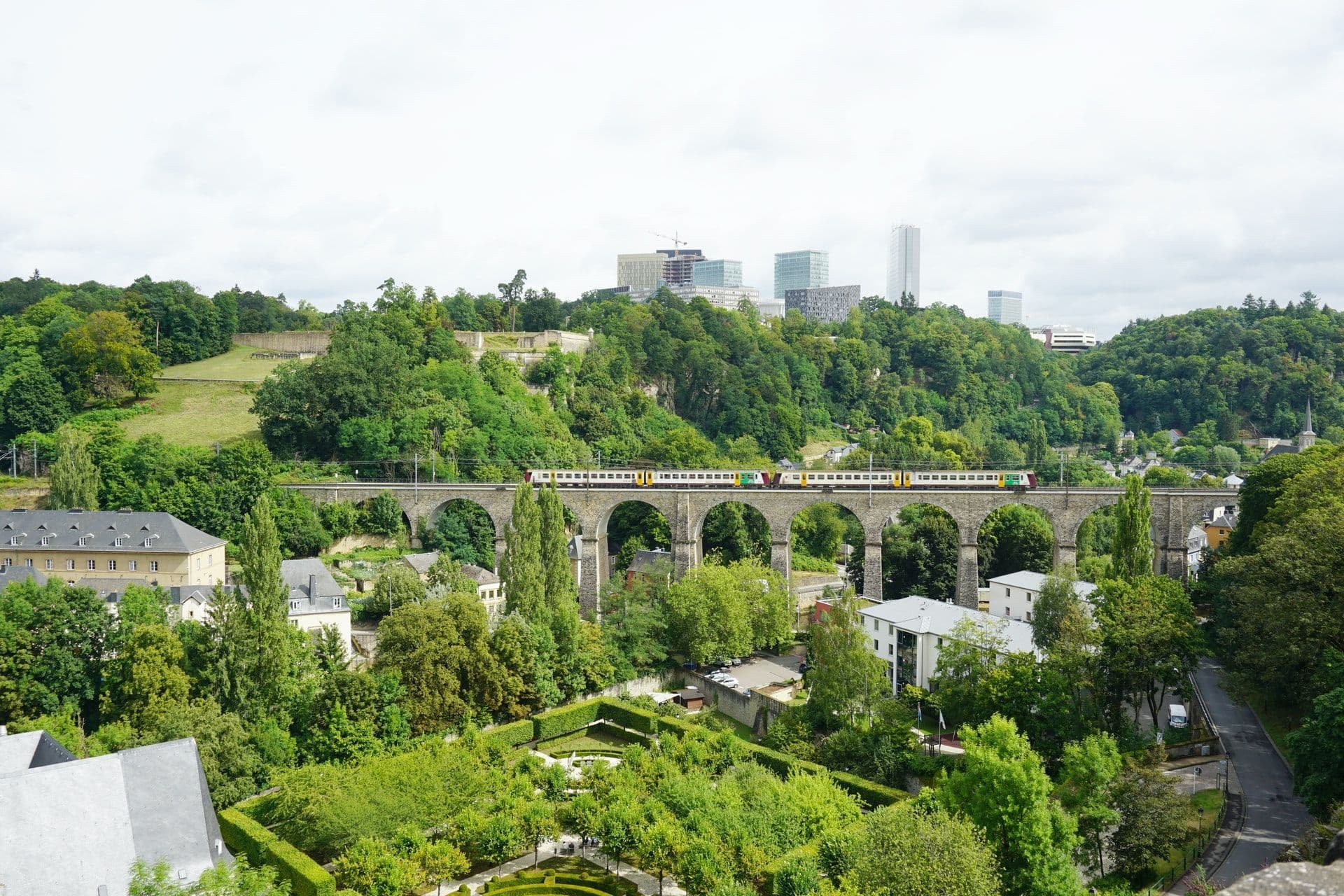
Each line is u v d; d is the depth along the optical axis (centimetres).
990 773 6188
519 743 9994
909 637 10794
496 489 14700
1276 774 7850
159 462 15400
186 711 8131
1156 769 6706
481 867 7506
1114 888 6300
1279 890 1322
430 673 9606
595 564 14312
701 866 6525
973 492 13325
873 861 5700
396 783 7769
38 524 12900
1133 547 9869
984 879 5475
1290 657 7588
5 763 5894
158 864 4981
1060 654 8412
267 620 8944
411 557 14000
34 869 4903
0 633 8781
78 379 19825
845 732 8862
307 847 7625
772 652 13412
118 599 11288
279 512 14738
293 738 8819
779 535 13875
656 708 10862
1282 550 8031
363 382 18112
